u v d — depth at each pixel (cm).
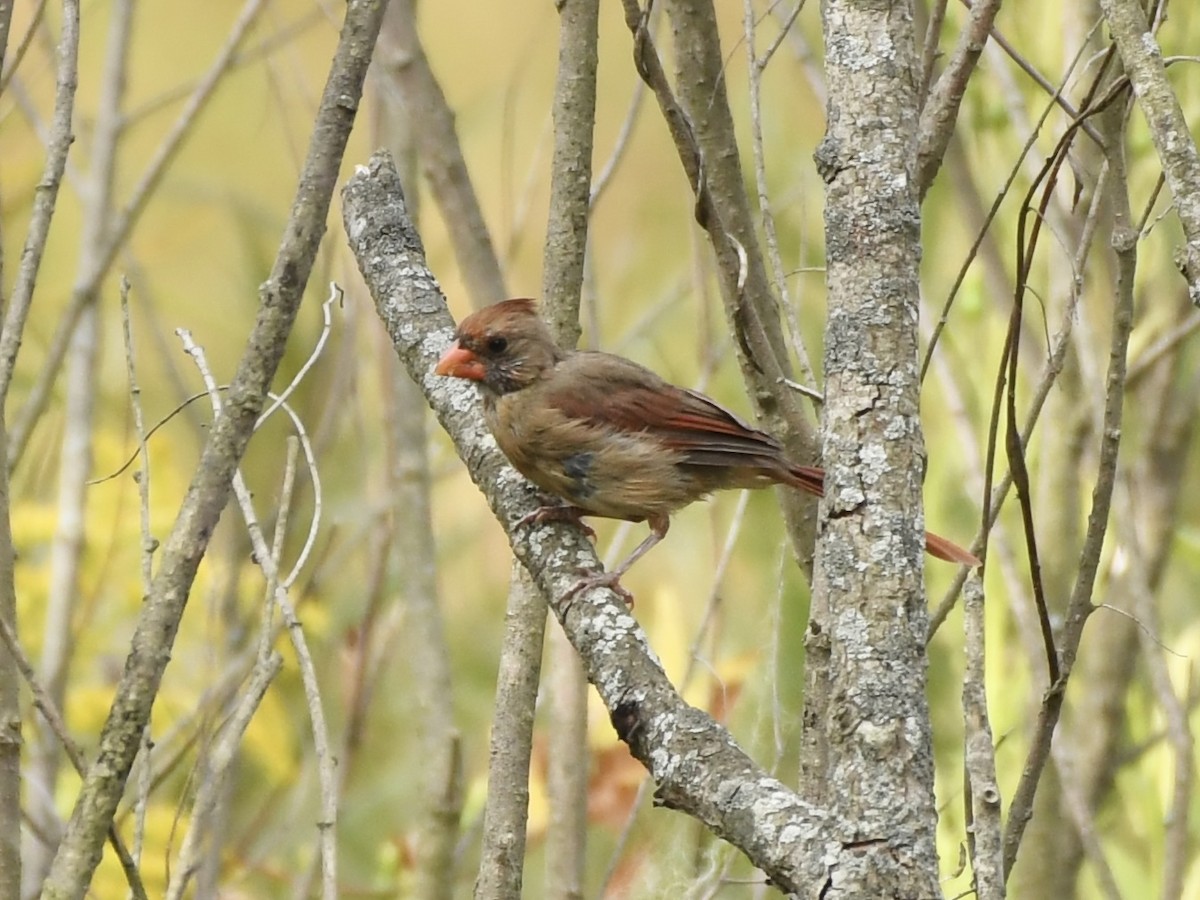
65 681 1022
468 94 1645
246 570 1227
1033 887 1036
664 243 1533
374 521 1176
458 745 962
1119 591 1068
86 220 1096
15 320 726
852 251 574
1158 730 1088
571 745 907
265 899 1249
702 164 761
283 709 1277
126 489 1251
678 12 849
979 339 1084
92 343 1078
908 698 504
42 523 1208
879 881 471
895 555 528
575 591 724
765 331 872
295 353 1354
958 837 1020
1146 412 1123
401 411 1030
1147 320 1141
